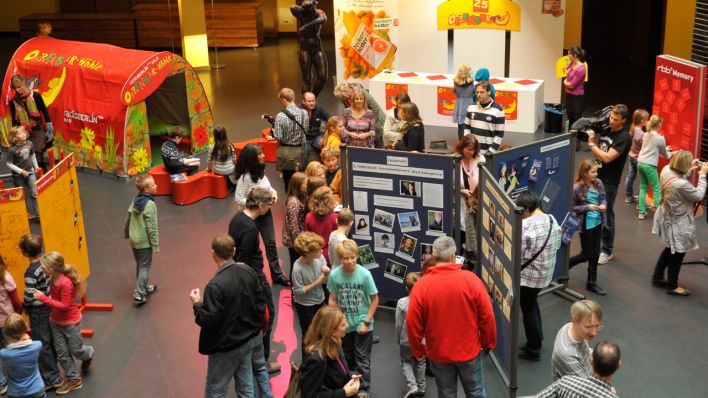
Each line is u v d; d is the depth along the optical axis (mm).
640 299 8539
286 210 8383
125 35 23609
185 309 8703
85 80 12844
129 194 12148
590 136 9133
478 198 7340
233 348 6113
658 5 18797
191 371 7547
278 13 24625
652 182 10289
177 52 23547
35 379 6621
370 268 8219
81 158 13164
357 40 16922
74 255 8586
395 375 7320
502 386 7023
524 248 6934
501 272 6613
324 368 5223
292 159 10797
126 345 8008
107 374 7516
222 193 11797
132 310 8695
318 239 6852
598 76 18750
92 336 8172
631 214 10797
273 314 7285
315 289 7078
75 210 8633
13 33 24922
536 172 7961
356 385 5336
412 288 6281
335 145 10219
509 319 6445
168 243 10352
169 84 13883
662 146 10148
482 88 10430
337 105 16672
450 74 15828
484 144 10602
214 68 20703
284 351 7785
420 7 16562
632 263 9359
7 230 7766
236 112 16375
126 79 12344
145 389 7270
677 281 8594
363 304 6664
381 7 16641
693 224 8320
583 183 8391
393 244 8039
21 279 7977
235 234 6988
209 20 23250
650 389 6988
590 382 4918
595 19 20656
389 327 8086
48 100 13281
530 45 16203
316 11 15734
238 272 6086
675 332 7891
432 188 7668
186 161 11867
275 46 23500
